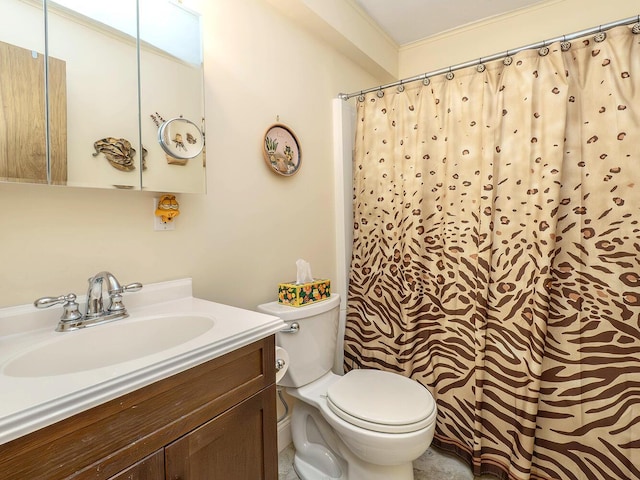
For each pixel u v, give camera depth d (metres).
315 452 1.43
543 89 1.36
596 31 1.28
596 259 1.30
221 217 1.33
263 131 1.50
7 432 0.46
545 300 1.33
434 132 1.65
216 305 1.09
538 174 1.36
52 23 0.89
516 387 1.41
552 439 1.37
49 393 0.53
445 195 1.62
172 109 1.13
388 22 2.11
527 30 2.02
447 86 1.61
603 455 1.28
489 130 1.47
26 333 0.84
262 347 0.89
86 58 0.95
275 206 1.57
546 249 1.33
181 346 0.72
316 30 1.76
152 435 0.64
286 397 1.62
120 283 1.04
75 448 0.54
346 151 1.98
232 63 1.37
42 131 0.86
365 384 1.39
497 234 1.47
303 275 1.50
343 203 1.96
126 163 1.02
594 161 1.30
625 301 1.26
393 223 1.79
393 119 1.80
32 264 0.87
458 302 1.58
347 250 1.99
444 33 2.25
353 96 1.94
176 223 1.18
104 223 1.00
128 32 1.03
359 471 1.26
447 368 1.61
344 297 1.99
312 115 1.79
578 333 1.33
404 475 1.22
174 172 1.13
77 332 0.84
